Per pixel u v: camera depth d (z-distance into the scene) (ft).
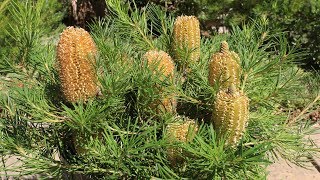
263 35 5.19
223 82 4.06
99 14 16.22
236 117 3.72
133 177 4.09
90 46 3.91
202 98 4.35
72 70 3.86
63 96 4.13
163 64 4.08
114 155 3.74
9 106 4.54
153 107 4.17
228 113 3.72
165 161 3.97
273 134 4.26
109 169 4.01
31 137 4.35
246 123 3.87
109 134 4.16
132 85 4.05
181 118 4.06
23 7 4.63
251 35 5.22
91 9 16.19
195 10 13.30
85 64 3.87
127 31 5.24
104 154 3.83
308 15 12.85
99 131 4.14
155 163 3.93
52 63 4.87
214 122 3.83
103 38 4.84
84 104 4.02
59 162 4.15
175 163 3.92
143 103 4.11
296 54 4.38
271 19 12.58
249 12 12.76
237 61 4.11
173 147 3.81
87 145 3.93
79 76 3.89
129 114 4.37
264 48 4.82
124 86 3.93
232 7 12.85
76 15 15.99
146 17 5.66
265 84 4.53
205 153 3.41
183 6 13.39
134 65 4.23
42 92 4.35
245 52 4.60
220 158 3.39
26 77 4.74
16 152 4.14
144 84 3.95
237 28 5.33
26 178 6.62
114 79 3.86
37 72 5.10
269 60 4.55
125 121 4.27
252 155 3.39
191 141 3.76
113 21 5.26
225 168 3.51
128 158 3.84
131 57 4.66
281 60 4.41
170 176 3.67
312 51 13.15
